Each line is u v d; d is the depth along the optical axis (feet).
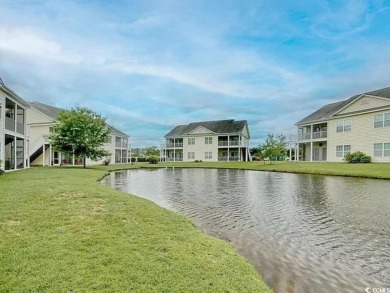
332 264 15.37
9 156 76.64
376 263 15.47
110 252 13.44
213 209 29.68
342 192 40.52
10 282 10.29
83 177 52.13
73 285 10.25
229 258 14.69
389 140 82.12
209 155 161.68
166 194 40.27
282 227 22.62
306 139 116.98
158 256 13.48
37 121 108.47
